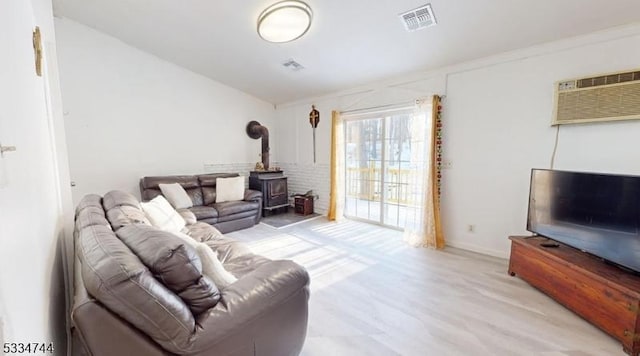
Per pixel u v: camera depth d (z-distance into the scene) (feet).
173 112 14.53
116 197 7.26
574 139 8.34
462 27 8.45
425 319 6.51
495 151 10.00
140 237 4.09
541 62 8.85
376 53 10.74
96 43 11.99
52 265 4.33
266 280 4.57
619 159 7.63
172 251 3.62
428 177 11.18
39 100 4.44
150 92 13.67
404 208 13.29
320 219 15.71
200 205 13.61
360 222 15.06
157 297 3.28
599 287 5.95
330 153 16.21
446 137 11.23
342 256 10.29
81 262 3.74
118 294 3.13
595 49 7.91
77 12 10.44
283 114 18.81
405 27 8.82
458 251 10.76
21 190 2.35
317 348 5.58
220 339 3.80
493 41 8.98
